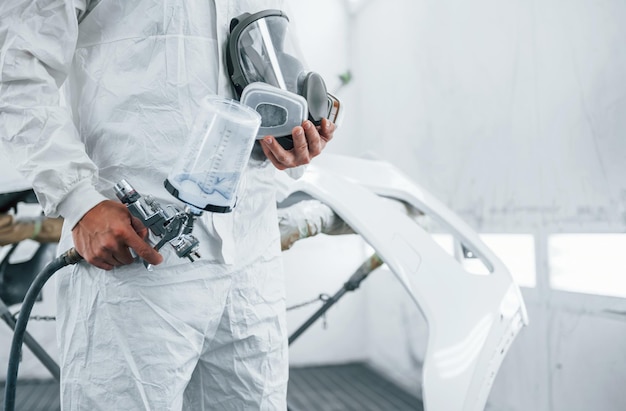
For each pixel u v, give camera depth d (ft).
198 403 2.54
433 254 4.22
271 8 2.57
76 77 2.34
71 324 2.24
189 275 2.20
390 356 9.62
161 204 2.18
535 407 5.90
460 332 3.80
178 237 2.01
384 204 4.51
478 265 6.18
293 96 2.21
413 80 8.54
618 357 4.83
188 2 2.17
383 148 9.64
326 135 2.45
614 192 4.78
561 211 5.44
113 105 2.19
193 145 1.96
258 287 2.45
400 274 4.05
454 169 7.48
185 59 2.19
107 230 1.94
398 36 8.95
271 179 2.53
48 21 2.06
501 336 3.89
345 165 5.22
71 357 2.23
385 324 9.77
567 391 5.44
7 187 5.03
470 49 7.02
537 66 5.75
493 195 6.59
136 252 1.99
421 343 8.63
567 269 5.42
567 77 5.30
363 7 10.09
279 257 2.61
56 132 2.02
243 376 2.48
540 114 5.71
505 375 6.42
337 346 10.23
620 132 4.69
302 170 2.93
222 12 2.25
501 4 6.32
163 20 2.16
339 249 10.19
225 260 2.24
